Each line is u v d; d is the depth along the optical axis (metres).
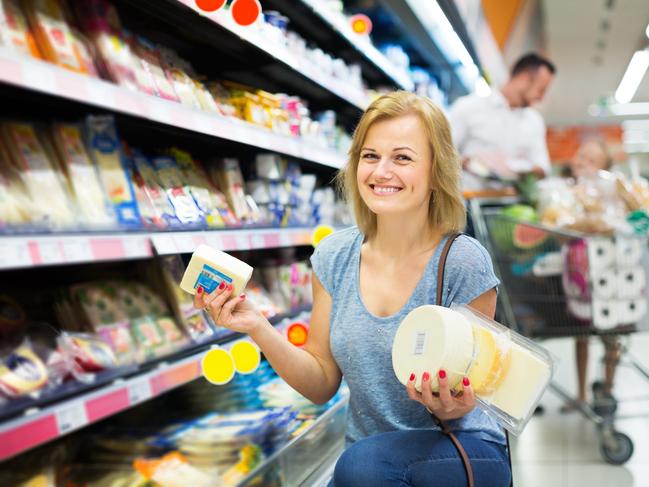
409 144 1.39
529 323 3.37
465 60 5.05
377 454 1.31
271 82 2.73
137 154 1.69
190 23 1.94
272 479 1.75
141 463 1.46
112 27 1.57
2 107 1.46
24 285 1.64
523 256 3.34
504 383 1.25
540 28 6.58
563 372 4.83
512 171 5.58
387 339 1.43
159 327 1.60
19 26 1.28
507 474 1.35
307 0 2.46
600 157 5.60
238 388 2.05
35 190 1.26
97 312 1.46
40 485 1.25
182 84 1.83
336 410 2.24
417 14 3.97
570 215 3.40
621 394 4.11
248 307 1.40
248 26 1.93
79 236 1.25
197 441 1.61
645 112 10.52
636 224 3.12
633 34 7.00
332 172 3.15
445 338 1.20
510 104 5.63
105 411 1.23
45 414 1.09
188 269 1.33
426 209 1.48
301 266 2.58
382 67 3.45
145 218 1.57
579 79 8.61
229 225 1.97
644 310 3.17
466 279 1.43
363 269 1.55
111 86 1.31
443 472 1.28
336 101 3.12
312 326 1.63
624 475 2.82
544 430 3.53
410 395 1.24
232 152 2.35
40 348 1.23
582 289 3.17
